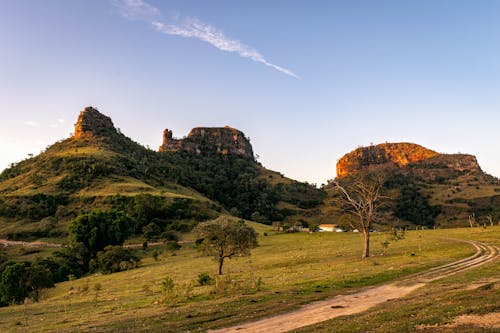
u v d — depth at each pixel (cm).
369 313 2258
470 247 6588
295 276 4791
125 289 5891
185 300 3709
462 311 1841
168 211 18525
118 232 12888
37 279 6856
